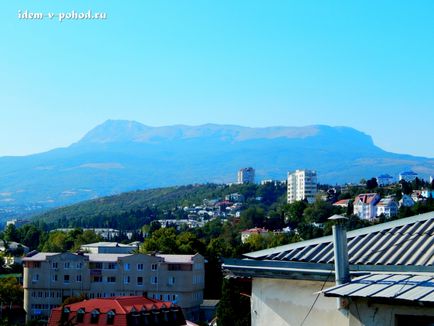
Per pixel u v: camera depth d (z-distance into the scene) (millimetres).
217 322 75500
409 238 15344
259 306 15938
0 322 139000
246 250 179750
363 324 12617
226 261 16219
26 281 155125
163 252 186750
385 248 15195
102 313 110000
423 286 12609
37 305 154500
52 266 155125
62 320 107875
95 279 155375
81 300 133375
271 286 15852
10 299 157625
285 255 16188
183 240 191000
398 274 13758
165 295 152000
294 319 15422
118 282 154500
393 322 12344
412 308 12172
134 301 115688
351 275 14094
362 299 12562
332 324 14898
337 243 13969
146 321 112188
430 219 15961
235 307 74125
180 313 120625
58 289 154500
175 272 152625
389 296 12188
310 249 16234
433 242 14891
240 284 16875
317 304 15148
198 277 155750
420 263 14164
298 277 15305
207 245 198125
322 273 14961
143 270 154000
